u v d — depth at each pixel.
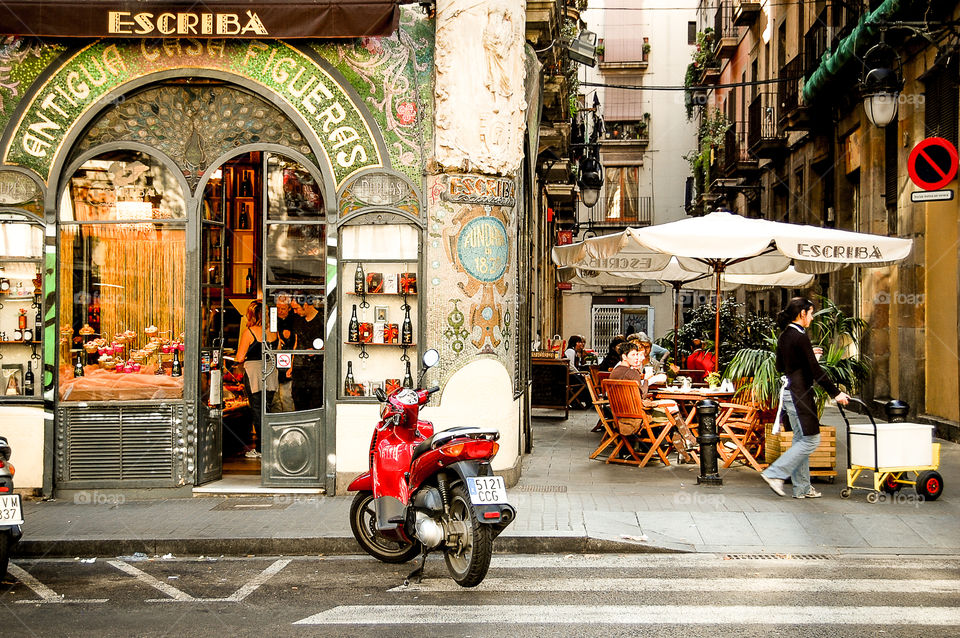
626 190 40.38
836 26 19.52
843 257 10.14
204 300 9.87
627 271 13.47
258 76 9.55
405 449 6.93
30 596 6.26
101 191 9.70
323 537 7.63
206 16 9.14
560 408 17.53
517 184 10.22
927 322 14.88
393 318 9.66
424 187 9.55
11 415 9.49
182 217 9.67
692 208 37.03
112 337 9.66
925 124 14.81
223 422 11.22
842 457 12.05
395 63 9.55
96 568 7.13
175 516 8.53
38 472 9.47
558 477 10.43
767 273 13.20
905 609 5.75
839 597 6.04
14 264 9.63
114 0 9.10
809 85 19.42
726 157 30.05
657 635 5.25
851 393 10.42
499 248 9.73
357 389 9.66
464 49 9.43
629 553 7.46
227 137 9.70
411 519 6.57
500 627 5.43
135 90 9.55
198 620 5.64
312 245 9.83
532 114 11.84
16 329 9.62
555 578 6.65
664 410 11.18
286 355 9.67
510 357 9.94
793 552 7.34
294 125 9.70
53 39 9.48
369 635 5.30
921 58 14.67
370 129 9.55
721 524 8.05
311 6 9.11
